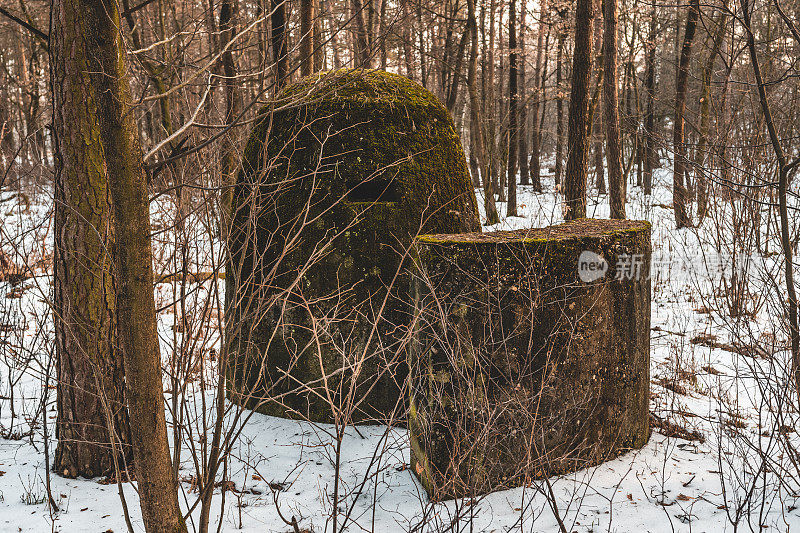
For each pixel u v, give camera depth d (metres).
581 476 3.49
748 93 7.00
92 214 3.34
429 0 11.34
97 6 1.98
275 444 4.08
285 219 4.38
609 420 3.64
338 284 4.27
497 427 3.27
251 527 3.05
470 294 3.20
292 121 4.39
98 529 2.99
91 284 3.39
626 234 3.63
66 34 3.21
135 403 2.20
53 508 3.16
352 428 4.30
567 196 8.55
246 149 4.60
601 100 16.92
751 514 3.08
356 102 4.39
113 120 2.05
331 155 4.32
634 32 18.11
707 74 11.84
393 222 4.30
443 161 4.54
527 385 3.31
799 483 3.15
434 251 3.22
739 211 6.87
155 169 2.33
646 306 3.84
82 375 3.46
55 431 3.85
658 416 4.38
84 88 3.26
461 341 3.19
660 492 3.32
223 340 2.62
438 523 3.00
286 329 4.41
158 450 2.25
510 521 3.03
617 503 3.21
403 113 4.46
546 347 3.32
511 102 16.81
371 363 4.29
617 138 10.50
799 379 3.22
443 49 15.34
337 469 2.61
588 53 8.30
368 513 3.19
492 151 18.83
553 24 16.45
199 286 2.92
